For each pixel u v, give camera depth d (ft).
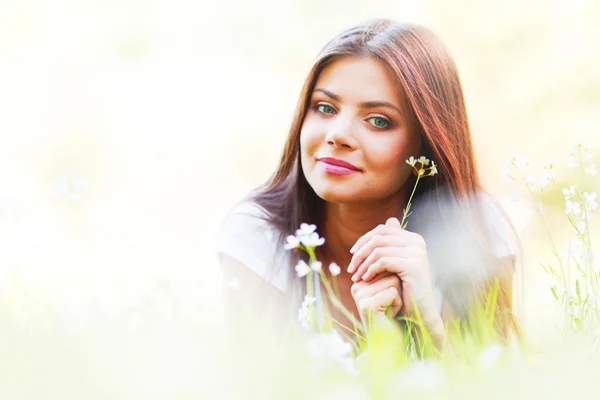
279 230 11.98
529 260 13.85
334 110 10.67
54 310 8.39
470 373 6.69
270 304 11.79
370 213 11.46
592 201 9.29
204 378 6.45
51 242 10.50
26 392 6.20
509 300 12.10
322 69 10.75
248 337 7.55
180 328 7.54
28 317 8.57
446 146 11.02
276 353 7.06
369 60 10.51
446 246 11.76
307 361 6.72
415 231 11.81
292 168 12.01
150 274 9.86
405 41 10.87
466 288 11.69
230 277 12.05
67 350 6.72
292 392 6.24
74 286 9.57
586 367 6.70
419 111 10.66
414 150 10.97
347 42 10.62
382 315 9.45
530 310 11.93
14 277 9.49
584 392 6.31
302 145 10.84
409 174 11.05
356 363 7.50
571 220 9.36
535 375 6.64
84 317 8.42
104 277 9.69
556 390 6.33
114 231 10.55
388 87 10.51
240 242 12.05
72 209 10.82
